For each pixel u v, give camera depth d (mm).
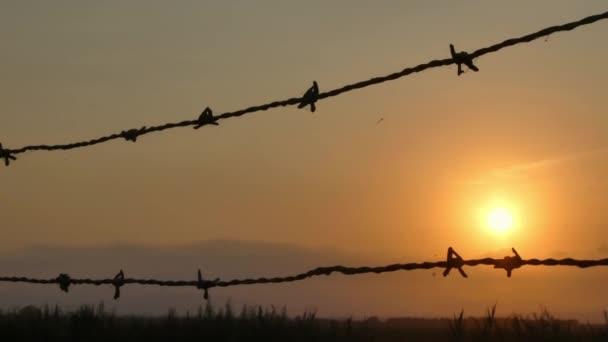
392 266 8172
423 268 8016
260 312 25047
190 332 24484
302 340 23625
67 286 11094
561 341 16625
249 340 24016
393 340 22188
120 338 24203
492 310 17750
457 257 7871
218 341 23906
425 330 22094
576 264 7426
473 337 17297
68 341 23609
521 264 7656
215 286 9664
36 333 23656
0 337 23406
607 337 16500
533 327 17188
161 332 24469
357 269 8312
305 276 8883
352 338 23516
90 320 24312
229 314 25375
